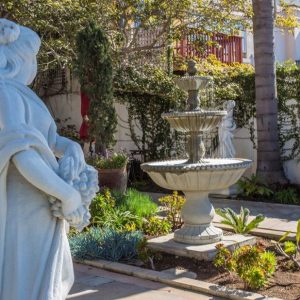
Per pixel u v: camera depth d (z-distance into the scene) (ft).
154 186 43.68
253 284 15.23
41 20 35.29
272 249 20.63
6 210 5.59
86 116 35.58
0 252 5.56
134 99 47.32
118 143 48.19
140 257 18.69
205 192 20.49
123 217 24.70
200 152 21.71
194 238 20.11
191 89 22.22
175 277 16.49
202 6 42.91
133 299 14.69
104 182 30.14
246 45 61.62
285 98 41.19
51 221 5.83
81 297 14.97
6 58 6.13
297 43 64.13
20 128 5.49
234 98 44.16
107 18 39.68
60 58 36.37
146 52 44.75
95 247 19.34
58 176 5.66
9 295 5.52
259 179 37.17
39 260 5.67
